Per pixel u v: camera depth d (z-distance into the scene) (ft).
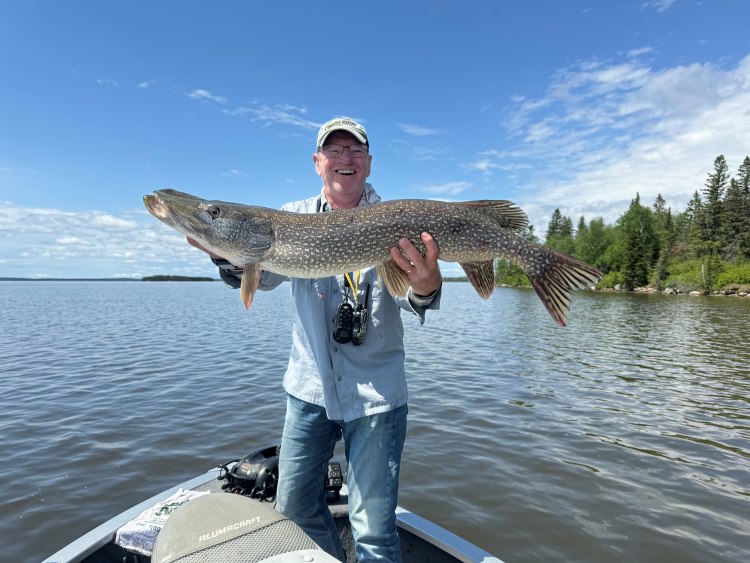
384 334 10.28
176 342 61.87
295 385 10.84
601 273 11.94
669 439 28.37
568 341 70.64
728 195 235.61
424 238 9.97
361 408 9.84
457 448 26.25
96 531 11.06
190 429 27.96
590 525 18.99
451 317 108.47
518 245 12.07
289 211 11.90
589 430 29.63
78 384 38.50
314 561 6.38
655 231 280.10
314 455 10.76
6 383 38.83
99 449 25.05
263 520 7.18
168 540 6.92
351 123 11.56
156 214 12.00
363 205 11.63
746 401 37.27
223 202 11.87
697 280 218.18
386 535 9.48
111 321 91.76
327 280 10.85
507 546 17.67
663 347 66.03
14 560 16.47
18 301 173.68
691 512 20.03
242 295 11.63
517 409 33.73
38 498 20.22
